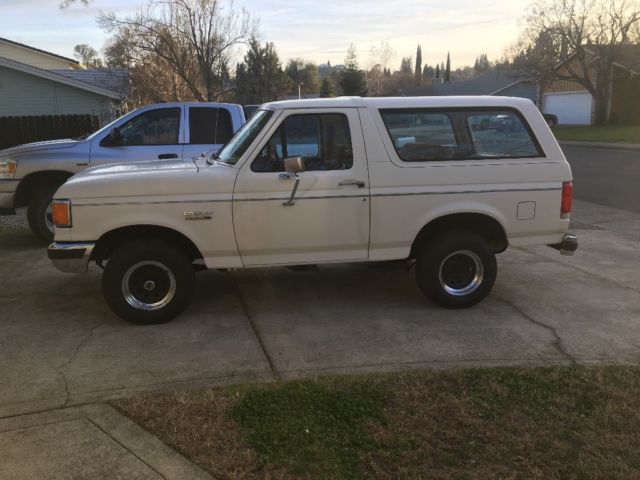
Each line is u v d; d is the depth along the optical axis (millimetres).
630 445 3162
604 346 4543
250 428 3307
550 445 3162
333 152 4965
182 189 4781
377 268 6266
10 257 7371
